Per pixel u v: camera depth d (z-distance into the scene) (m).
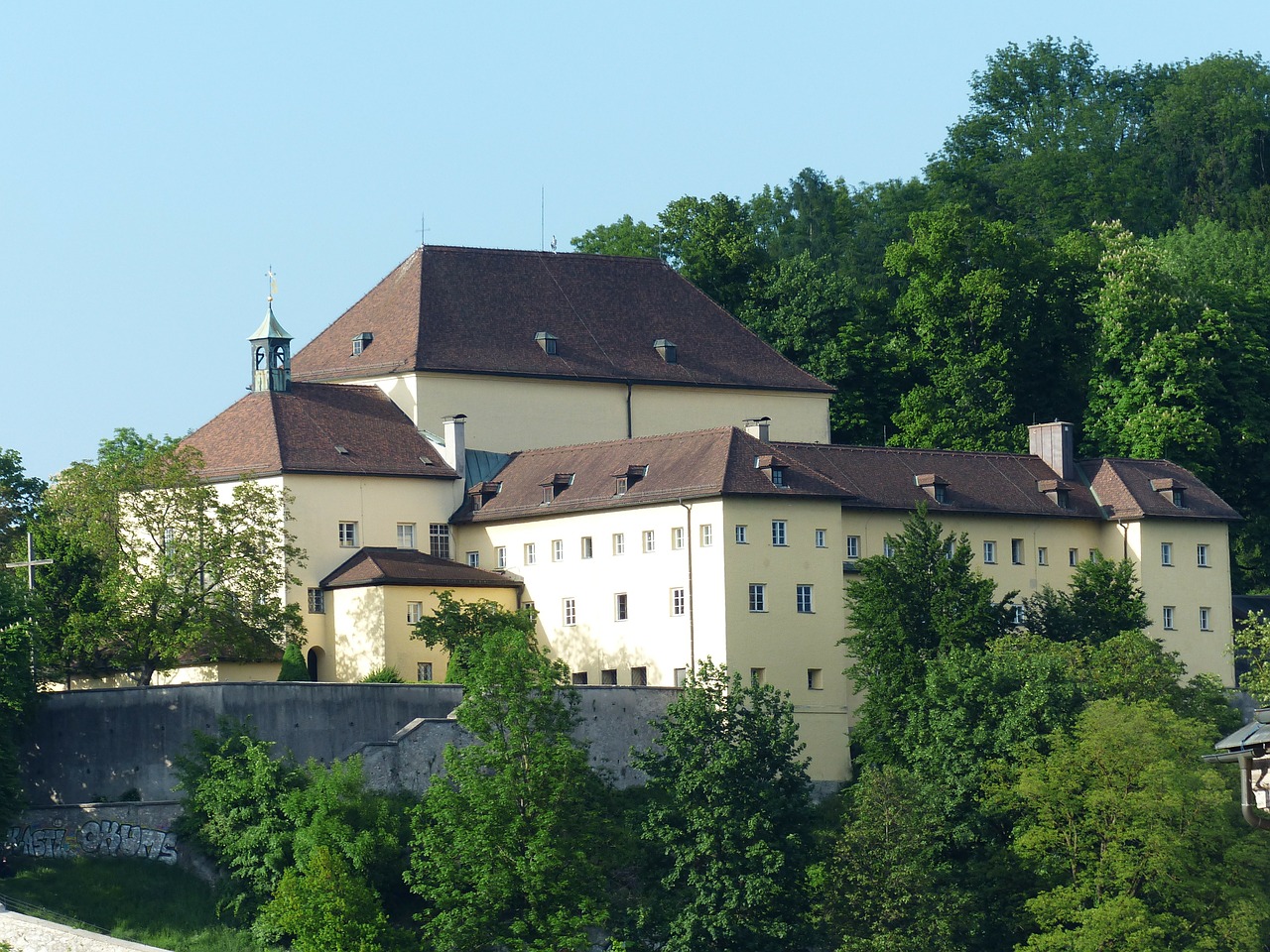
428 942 187.12
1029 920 194.38
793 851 190.38
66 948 147.88
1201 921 193.25
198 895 194.75
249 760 198.62
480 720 190.12
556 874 184.88
